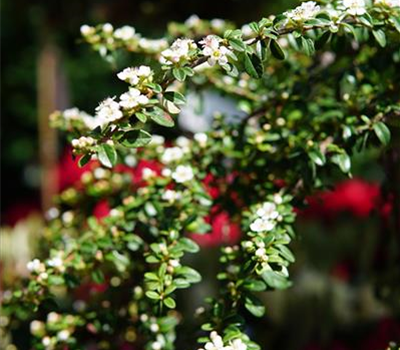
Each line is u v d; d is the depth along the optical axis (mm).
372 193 813
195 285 618
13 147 1752
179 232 439
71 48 1649
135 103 368
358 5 395
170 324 446
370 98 457
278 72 485
